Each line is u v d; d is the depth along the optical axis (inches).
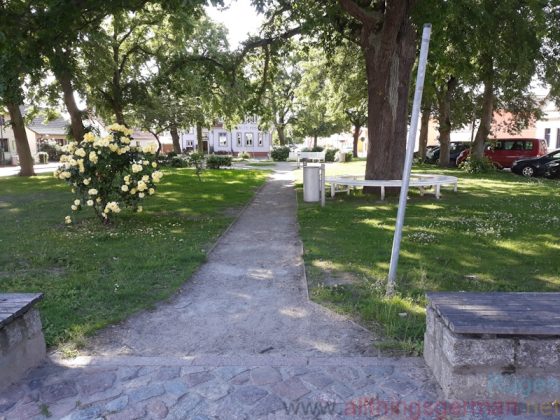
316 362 136.9
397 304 179.6
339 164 1318.9
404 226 343.9
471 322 112.5
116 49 979.9
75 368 135.1
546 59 722.8
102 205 362.6
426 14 444.1
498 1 541.6
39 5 413.1
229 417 110.0
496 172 906.1
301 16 486.0
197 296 201.5
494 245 279.9
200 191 614.9
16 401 117.7
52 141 2054.6
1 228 361.4
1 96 420.8
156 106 1285.7
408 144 184.7
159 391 121.6
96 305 187.3
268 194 595.5
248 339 157.6
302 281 219.3
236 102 873.5
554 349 111.0
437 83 784.9
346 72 1023.6
